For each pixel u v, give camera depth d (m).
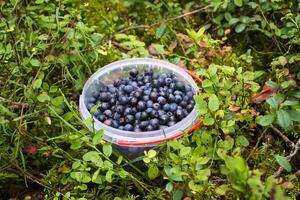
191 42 0.54
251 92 0.47
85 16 0.58
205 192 0.41
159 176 0.44
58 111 0.45
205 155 0.42
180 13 0.59
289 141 0.46
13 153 0.44
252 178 0.32
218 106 0.41
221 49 0.54
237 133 0.46
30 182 0.47
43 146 0.45
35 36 0.50
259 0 0.54
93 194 0.43
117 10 0.60
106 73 0.49
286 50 0.53
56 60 0.48
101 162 0.40
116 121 0.45
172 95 0.46
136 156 0.44
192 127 0.43
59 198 0.44
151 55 0.57
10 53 0.48
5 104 0.45
